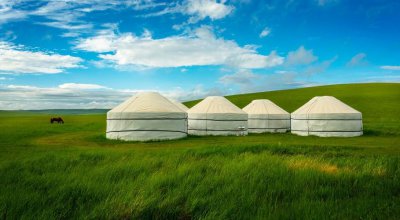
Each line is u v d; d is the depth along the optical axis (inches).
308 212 240.5
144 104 880.3
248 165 381.1
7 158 478.6
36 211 240.4
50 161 438.9
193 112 1079.0
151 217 245.9
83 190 280.5
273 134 1119.0
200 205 254.2
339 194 295.1
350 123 1008.9
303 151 573.6
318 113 1030.4
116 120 868.0
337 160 462.6
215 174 339.6
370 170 378.0
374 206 261.1
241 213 240.7
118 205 247.9
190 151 536.7
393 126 1238.3
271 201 268.4
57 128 1378.0
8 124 1726.1
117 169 362.9
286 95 2728.8
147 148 662.5
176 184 304.8
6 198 257.8
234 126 1053.2
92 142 809.5
